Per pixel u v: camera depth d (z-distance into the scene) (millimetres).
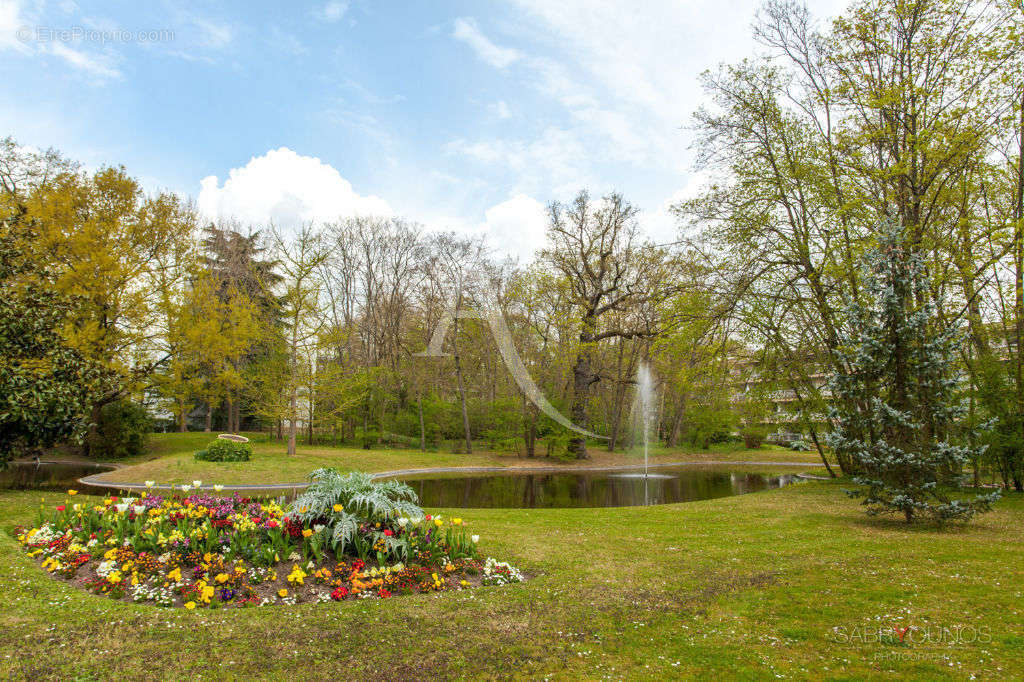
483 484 17938
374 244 34594
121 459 20641
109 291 18219
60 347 8789
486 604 4363
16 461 19359
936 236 12375
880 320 8438
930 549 6559
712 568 5637
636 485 17703
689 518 9336
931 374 7992
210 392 21828
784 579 5199
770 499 12172
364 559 5094
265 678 3055
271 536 5043
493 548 6375
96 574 4539
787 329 14578
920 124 12812
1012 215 12547
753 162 14812
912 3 12516
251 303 22719
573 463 26328
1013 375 12258
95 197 19859
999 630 3889
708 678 3180
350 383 24281
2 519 6645
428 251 32438
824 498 12047
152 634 3514
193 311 21078
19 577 4340
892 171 11961
